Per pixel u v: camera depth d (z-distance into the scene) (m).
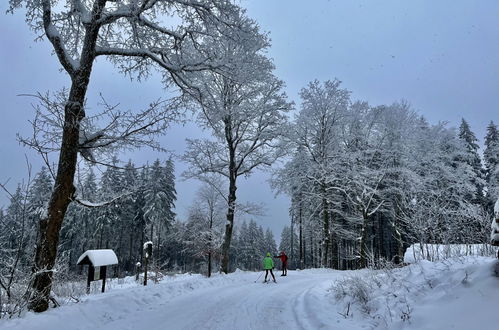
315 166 26.27
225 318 7.14
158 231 42.53
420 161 28.53
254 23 15.41
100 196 8.13
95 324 6.48
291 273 19.62
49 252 6.72
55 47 7.74
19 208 5.97
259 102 19.72
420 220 9.63
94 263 11.81
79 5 8.36
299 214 35.94
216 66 9.38
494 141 36.09
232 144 19.86
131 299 8.42
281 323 6.62
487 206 26.81
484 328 4.00
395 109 28.27
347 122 27.98
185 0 8.82
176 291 10.68
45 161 6.62
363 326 5.73
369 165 27.62
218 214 28.44
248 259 70.25
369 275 9.14
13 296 6.02
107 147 8.11
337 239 34.12
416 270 7.12
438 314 4.87
